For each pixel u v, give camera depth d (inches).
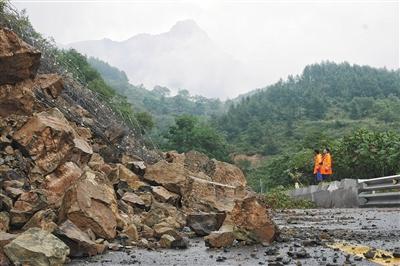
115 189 332.5
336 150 1213.7
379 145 1152.2
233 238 237.8
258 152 4569.4
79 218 225.3
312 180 1443.2
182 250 225.8
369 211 534.9
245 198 247.8
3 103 306.7
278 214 536.4
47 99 365.4
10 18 397.4
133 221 278.2
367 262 174.4
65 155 287.7
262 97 7150.6
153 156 490.0
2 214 218.7
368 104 5521.7
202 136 2369.6
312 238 261.0
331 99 6747.1
